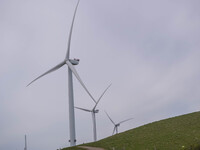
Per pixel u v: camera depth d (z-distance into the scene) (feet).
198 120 230.27
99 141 212.43
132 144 188.34
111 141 204.44
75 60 212.84
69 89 205.16
